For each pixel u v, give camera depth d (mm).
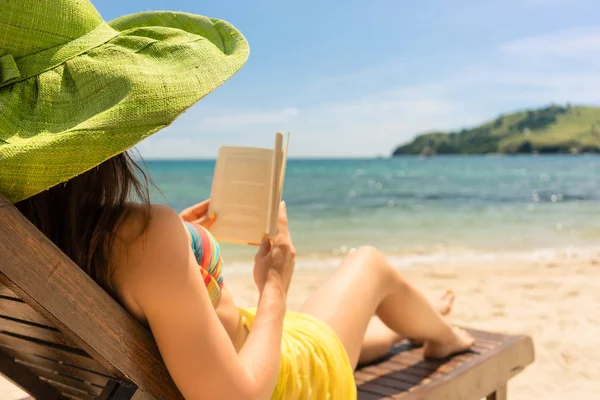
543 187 32594
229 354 1261
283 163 1637
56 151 1030
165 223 1223
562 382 3639
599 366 3854
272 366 1385
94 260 1201
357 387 2227
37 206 1210
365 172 55250
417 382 2256
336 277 2121
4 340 1622
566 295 5727
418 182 38969
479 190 30656
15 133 1106
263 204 1730
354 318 2029
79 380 1577
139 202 1245
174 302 1202
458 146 152125
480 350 2562
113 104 1113
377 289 2154
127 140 1069
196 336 1223
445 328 2461
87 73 1164
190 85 1164
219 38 1455
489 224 14578
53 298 1072
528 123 150000
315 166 73938
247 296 5922
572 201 22531
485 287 6188
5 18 1134
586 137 144125
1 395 3531
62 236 1212
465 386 2348
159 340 1243
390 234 12938
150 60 1202
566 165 71625
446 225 14625
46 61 1175
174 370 1256
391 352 2658
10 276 1008
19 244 1021
